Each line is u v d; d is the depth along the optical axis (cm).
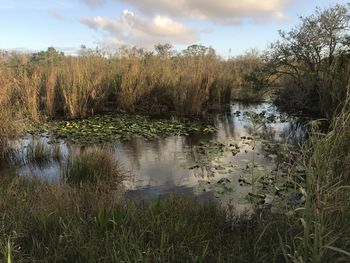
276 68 1581
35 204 425
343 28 1361
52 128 1032
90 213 413
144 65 1533
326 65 1324
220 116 1334
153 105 1334
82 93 1254
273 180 599
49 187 504
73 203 430
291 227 340
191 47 1889
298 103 1416
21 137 869
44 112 1220
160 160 754
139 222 381
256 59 2453
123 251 323
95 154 646
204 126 1133
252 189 549
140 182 611
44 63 1485
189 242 353
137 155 793
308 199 268
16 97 1135
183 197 498
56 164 707
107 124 1096
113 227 373
